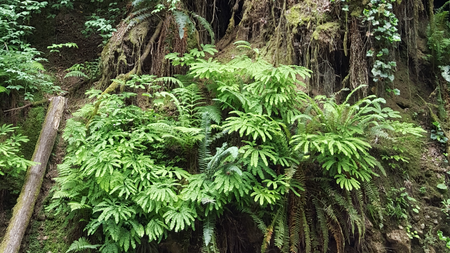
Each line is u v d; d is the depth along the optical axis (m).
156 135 4.42
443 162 5.18
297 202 4.27
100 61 5.64
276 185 3.98
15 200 4.63
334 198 4.35
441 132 5.32
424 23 6.32
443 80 5.89
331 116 4.31
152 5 5.65
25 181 4.55
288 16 5.19
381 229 4.52
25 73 4.84
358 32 4.96
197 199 4.04
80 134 4.42
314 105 4.27
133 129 4.61
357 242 4.52
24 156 4.85
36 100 5.27
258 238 4.58
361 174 4.19
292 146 4.29
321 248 4.38
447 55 5.95
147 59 5.62
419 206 4.82
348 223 4.46
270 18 5.59
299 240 4.34
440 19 6.13
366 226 4.50
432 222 4.79
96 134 4.42
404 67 5.71
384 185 4.72
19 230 4.27
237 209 4.57
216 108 4.68
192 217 3.95
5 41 5.58
